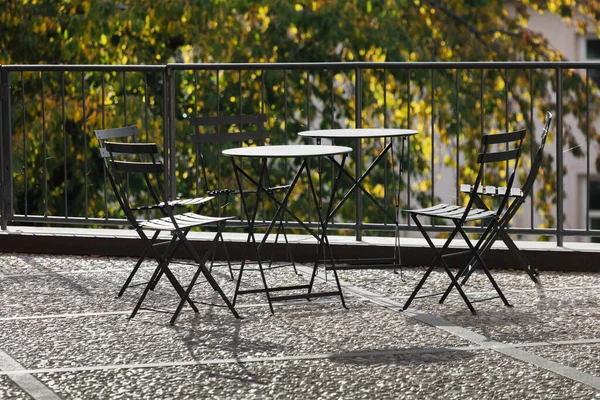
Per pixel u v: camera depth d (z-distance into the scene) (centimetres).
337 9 1691
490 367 616
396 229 877
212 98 1628
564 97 1836
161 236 966
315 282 854
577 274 877
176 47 1856
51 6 1736
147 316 745
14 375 609
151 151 714
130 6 1689
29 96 1719
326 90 1739
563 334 688
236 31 1719
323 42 1745
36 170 1669
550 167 1770
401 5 1748
